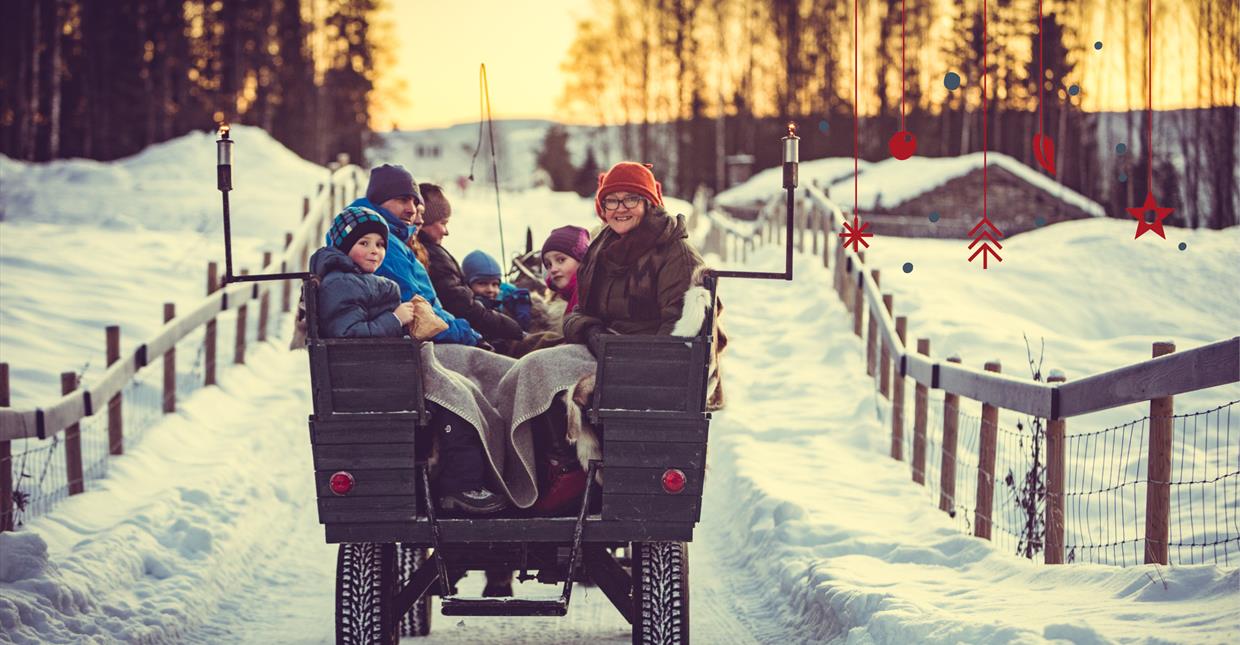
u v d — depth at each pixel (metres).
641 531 7.27
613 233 7.75
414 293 8.13
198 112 78.50
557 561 7.96
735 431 16.00
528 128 177.00
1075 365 18.62
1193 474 12.52
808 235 33.00
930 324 21.00
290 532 12.90
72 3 78.38
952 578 9.21
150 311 20.80
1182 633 6.36
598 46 87.00
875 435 15.45
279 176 40.97
